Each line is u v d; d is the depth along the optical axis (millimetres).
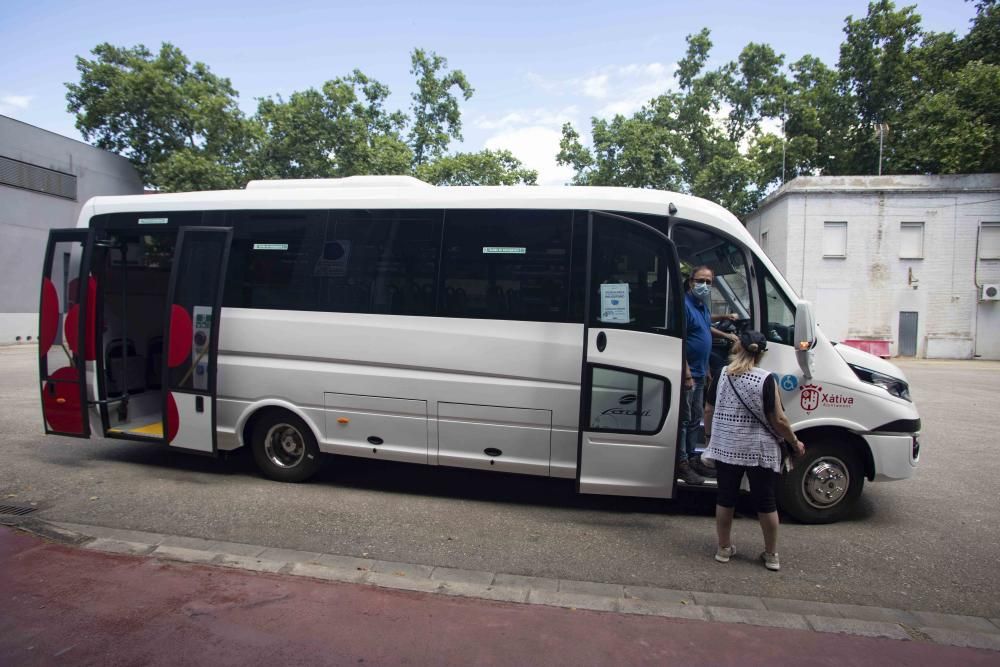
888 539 4852
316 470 5938
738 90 32844
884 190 23750
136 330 7055
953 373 18203
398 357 5473
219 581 3867
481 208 5359
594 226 5016
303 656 3082
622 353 4926
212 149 26594
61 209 23422
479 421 5332
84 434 6309
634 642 3273
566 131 28625
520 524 5031
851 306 24203
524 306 5227
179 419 6000
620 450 4973
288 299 5793
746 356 4219
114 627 3318
